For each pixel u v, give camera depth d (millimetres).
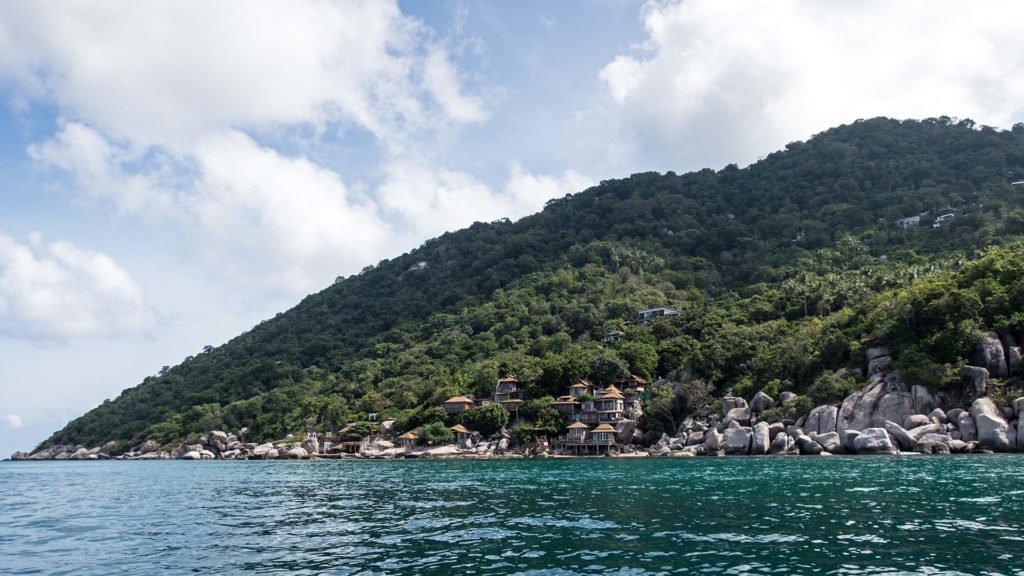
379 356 184875
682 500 35469
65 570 21688
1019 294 84500
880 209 190000
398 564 20828
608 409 113500
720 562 19891
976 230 145375
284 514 35156
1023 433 72000
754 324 127312
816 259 162625
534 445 111875
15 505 43906
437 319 193500
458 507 35375
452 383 140250
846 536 23578
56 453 190000
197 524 32125
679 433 101375
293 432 151750
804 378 99750
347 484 55531
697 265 192125
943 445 73125
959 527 25016
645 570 19094
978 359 82000
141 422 185000
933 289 90188
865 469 53594
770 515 29000
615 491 41469
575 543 23391
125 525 32406
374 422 139875
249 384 187750
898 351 89750
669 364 122438
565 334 149750
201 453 153125
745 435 87438
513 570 19484
